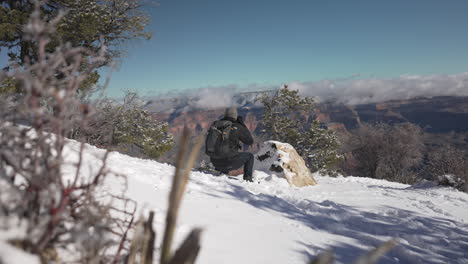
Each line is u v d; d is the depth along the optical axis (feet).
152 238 2.90
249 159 18.93
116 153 15.02
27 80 2.51
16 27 25.71
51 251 2.95
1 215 2.71
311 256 6.86
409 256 8.30
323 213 12.48
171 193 2.12
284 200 13.82
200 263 5.14
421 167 107.96
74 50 2.76
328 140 70.23
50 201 3.00
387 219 12.62
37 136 2.98
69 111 2.92
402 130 111.24
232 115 18.49
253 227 8.06
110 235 4.21
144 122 48.78
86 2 31.30
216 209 9.05
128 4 37.73
